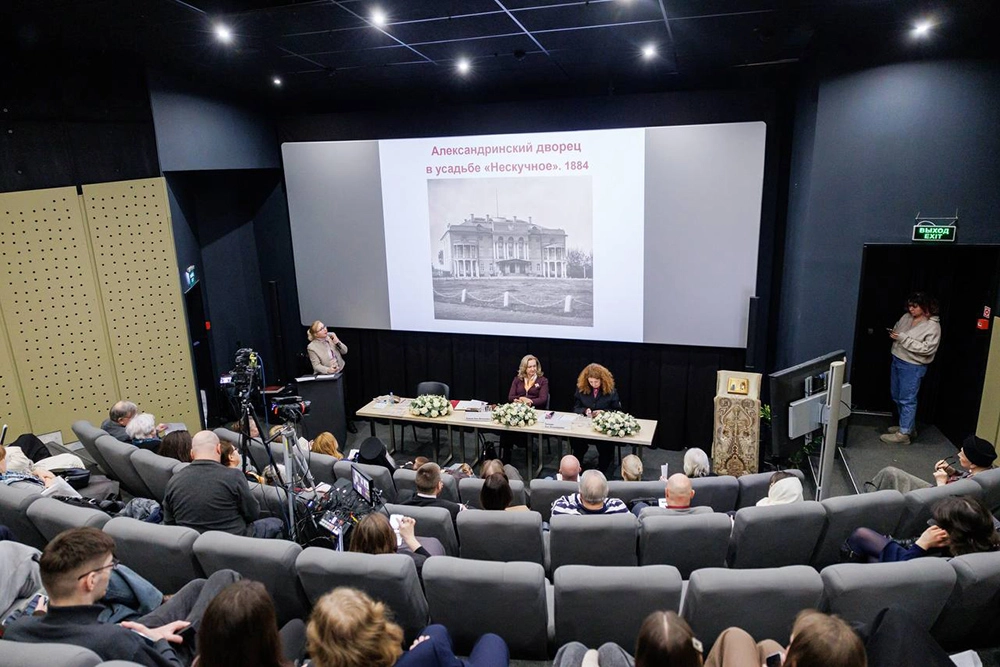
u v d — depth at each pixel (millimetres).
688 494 3979
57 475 4918
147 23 5008
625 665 2443
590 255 7508
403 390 8820
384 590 2939
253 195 8797
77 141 6281
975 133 5574
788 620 2861
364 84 7555
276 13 4812
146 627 2688
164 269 7078
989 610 3023
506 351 8250
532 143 7406
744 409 6465
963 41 5438
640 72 7117
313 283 8672
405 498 4453
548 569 3955
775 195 6980
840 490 6000
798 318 6629
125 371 6988
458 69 6859
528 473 6984
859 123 5945
